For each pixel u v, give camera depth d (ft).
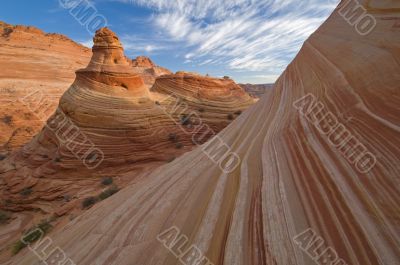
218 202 14.67
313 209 10.03
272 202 11.95
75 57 268.21
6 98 152.87
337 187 9.95
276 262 8.61
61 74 218.59
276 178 13.79
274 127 21.38
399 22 13.15
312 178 11.65
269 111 27.45
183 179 20.98
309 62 25.85
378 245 7.04
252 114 32.45
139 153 78.07
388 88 11.12
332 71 17.99
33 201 63.67
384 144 9.43
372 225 7.63
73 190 64.44
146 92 93.76
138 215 16.76
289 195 11.73
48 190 64.95
